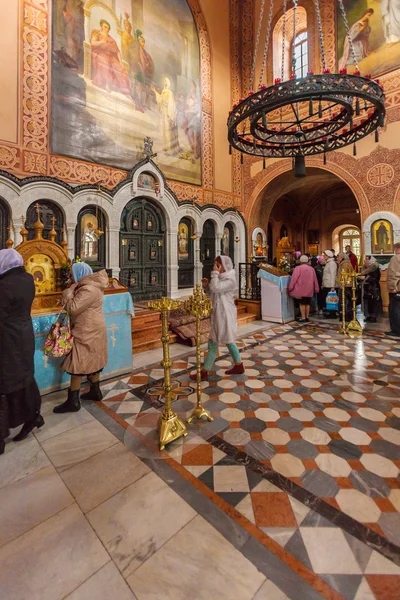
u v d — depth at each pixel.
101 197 7.06
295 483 2.10
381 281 8.24
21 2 5.89
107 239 7.29
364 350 5.12
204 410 2.98
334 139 4.78
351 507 1.88
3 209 5.77
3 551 1.61
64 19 6.52
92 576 1.48
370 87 3.50
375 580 1.43
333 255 8.00
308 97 3.46
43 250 3.92
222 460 2.36
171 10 8.79
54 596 1.39
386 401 3.29
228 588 1.41
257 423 2.89
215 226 10.12
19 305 2.45
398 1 7.77
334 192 17.17
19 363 2.45
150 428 2.84
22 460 2.39
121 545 1.64
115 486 2.10
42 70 6.17
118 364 4.18
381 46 8.08
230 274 3.79
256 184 10.77
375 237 8.26
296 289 7.44
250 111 3.77
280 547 1.61
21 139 5.89
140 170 7.75
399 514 1.82
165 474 2.21
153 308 2.56
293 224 17.98
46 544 1.65
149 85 8.16
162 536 1.70
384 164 8.08
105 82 7.21
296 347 5.38
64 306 3.03
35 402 2.65
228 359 4.78
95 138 7.02
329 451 2.45
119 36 7.52
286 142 4.88
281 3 10.02
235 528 1.74
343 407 3.17
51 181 6.22
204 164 9.72
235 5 10.78
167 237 8.65
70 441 2.64
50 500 1.98
